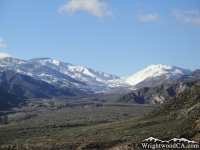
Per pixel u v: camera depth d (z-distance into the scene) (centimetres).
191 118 10100
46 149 9300
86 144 9312
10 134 12975
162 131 9838
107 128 11750
